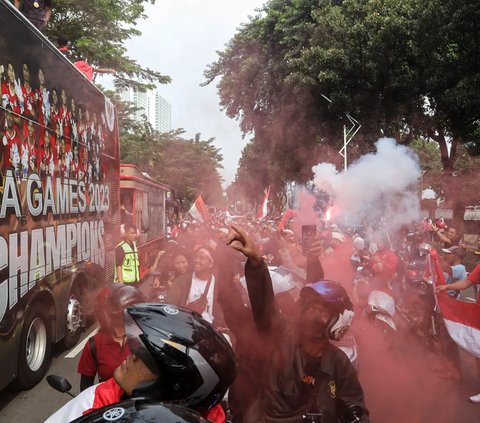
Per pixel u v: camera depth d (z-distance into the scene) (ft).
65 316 22.36
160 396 5.89
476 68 61.52
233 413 10.16
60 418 6.53
